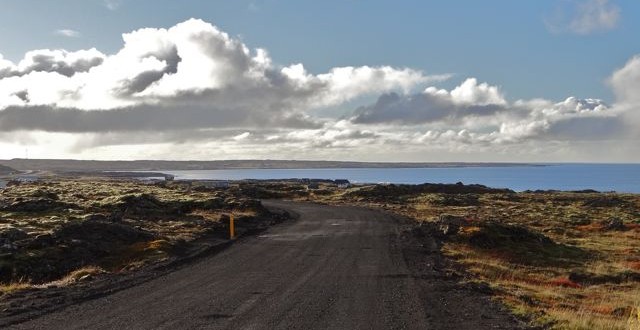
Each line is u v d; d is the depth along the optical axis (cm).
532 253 3438
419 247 3011
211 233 3647
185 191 7769
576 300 2044
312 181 16762
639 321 1385
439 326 1254
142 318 1348
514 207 7219
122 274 2105
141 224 3753
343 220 4653
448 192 9950
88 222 3147
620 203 8125
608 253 3672
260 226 4159
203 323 1295
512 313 1409
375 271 2123
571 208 7312
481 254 3173
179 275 2050
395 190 9319
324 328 1244
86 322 1309
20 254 2503
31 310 1441
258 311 1423
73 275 2175
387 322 1297
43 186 8175
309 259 2473
